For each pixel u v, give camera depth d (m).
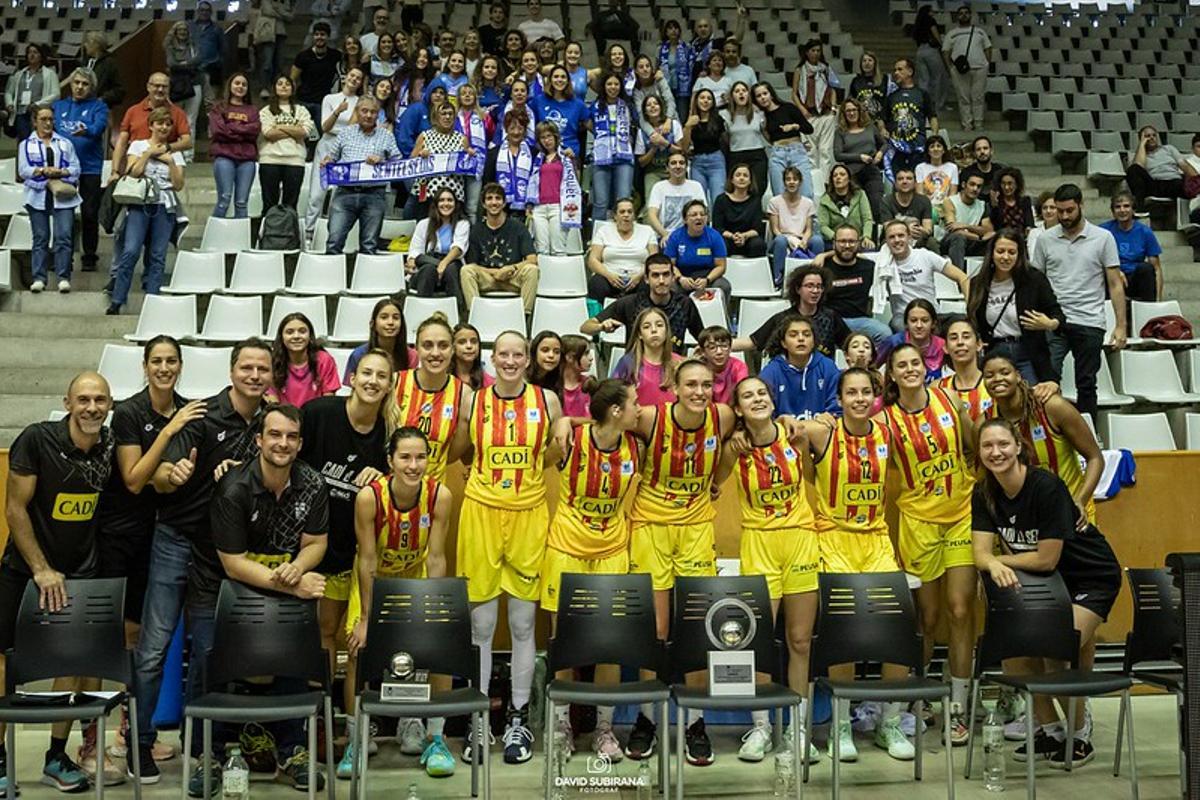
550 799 4.46
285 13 12.34
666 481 5.14
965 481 5.35
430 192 8.78
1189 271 10.21
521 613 5.12
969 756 4.92
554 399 5.22
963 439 5.40
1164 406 7.94
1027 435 5.37
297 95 10.88
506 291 8.09
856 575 4.96
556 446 5.09
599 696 4.44
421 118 9.41
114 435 4.85
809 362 5.85
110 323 8.25
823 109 11.13
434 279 8.05
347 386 5.97
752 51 13.59
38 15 15.04
